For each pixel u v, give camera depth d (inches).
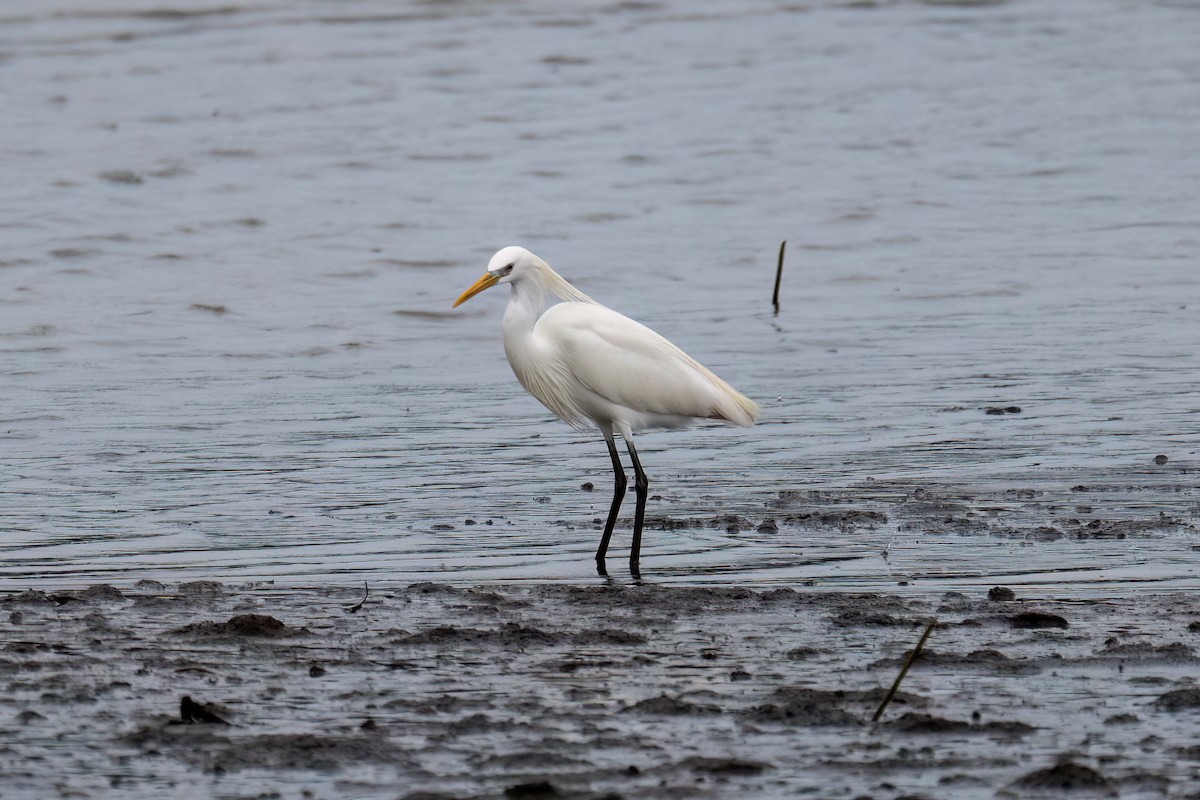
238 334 864.9
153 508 533.6
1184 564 452.8
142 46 1877.5
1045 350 804.6
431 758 295.7
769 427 658.2
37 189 1277.1
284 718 319.0
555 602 417.4
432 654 364.5
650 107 1632.6
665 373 512.1
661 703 322.3
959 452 605.9
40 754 298.0
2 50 1840.6
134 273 1028.5
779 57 1876.2
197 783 284.7
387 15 2058.3
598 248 1104.2
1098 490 543.5
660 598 418.3
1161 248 1085.1
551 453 620.1
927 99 1674.5
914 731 309.1
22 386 738.2
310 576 450.6
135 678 344.8
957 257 1067.3
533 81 1745.8
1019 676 345.1
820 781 283.6
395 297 967.6
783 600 415.8
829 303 939.3
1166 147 1465.3
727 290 979.9
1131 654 358.6
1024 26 2049.7
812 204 1249.4
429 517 524.7
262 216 1200.2
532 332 523.5
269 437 644.1
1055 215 1205.7
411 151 1441.9
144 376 763.4
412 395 726.5
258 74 1754.4
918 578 441.1
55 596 418.9
